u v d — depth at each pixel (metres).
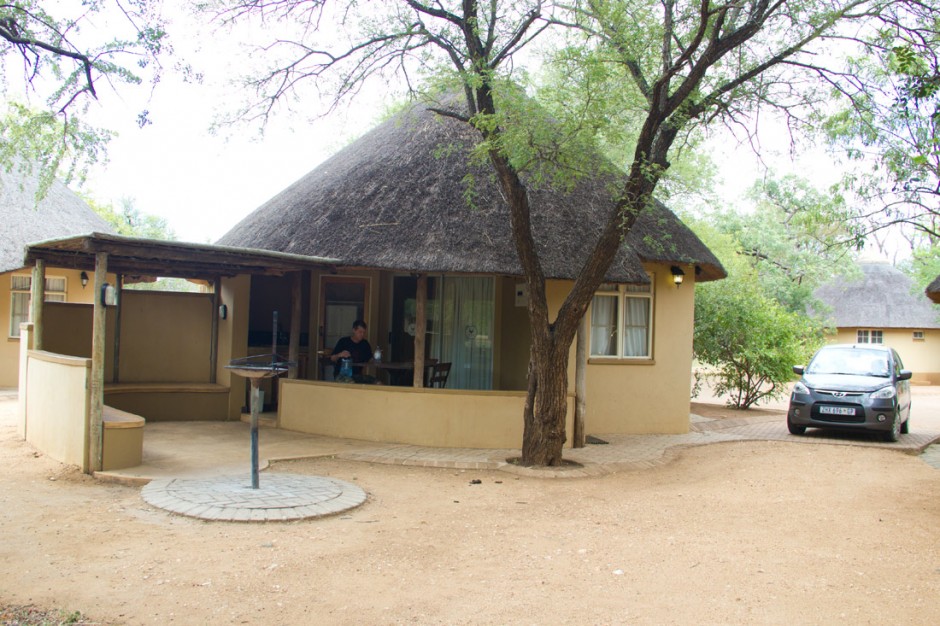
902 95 7.66
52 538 5.93
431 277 13.35
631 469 9.72
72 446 8.55
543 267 10.45
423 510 7.29
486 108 9.39
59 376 9.05
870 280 36.72
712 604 4.84
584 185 12.23
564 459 9.99
